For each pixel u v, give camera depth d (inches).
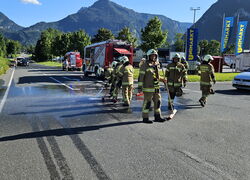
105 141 179.9
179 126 222.2
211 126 223.8
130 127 217.0
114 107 306.0
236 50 1077.1
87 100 354.9
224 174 131.1
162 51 2201.0
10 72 1003.9
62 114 264.8
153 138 187.5
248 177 128.0
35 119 241.1
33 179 124.2
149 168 137.3
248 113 281.0
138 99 367.6
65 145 171.0
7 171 132.3
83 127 215.6
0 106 303.3
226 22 1008.2
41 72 1046.4
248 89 467.2
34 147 166.4
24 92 428.8
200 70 321.4
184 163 144.0
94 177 126.6
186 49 852.0
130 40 1961.1
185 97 398.0
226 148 168.4
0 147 165.6
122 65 314.3
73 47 2452.0
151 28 1574.8
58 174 129.5
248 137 192.9
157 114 235.8
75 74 960.9
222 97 403.5
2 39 2755.9
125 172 132.3
